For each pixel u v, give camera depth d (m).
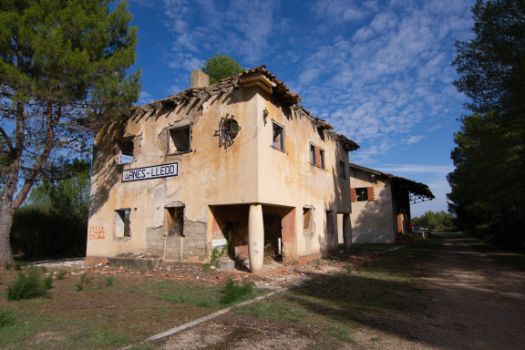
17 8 11.80
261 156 10.52
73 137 13.70
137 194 13.00
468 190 22.34
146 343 4.50
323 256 14.66
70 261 15.46
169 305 6.57
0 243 12.89
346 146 19.44
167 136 12.58
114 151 14.13
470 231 35.91
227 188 10.79
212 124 11.47
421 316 6.09
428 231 40.31
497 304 7.08
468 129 14.91
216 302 6.75
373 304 6.91
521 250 18.47
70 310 6.21
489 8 11.56
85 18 11.85
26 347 4.37
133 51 13.09
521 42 11.09
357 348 4.51
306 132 14.24
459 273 11.16
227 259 11.19
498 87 11.85
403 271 11.54
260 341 4.69
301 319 5.73
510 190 14.51
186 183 11.73
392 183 24.48
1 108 12.04
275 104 11.80
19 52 11.68
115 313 6.00
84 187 22.53
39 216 21.22
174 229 12.12
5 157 13.40
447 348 4.58
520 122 11.87
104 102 12.15
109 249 13.47
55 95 11.34
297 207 12.68
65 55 10.92
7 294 7.41
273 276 9.96
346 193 18.66
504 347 4.66
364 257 15.16
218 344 4.57
